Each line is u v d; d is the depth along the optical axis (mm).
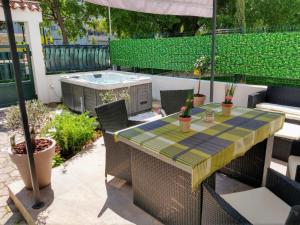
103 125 3031
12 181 3338
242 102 5652
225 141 2123
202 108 3172
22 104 2246
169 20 13391
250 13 12945
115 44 8727
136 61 8109
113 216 2459
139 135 2342
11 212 2732
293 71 4957
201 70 6020
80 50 8305
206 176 1869
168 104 4305
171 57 7090
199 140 2170
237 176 3033
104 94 5484
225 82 5980
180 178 2027
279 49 5051
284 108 4391
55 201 2686
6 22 2041
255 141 2389
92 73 8078
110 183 3031
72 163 3566
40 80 7414
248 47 5484
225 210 1428
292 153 2574
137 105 6211
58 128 4082
